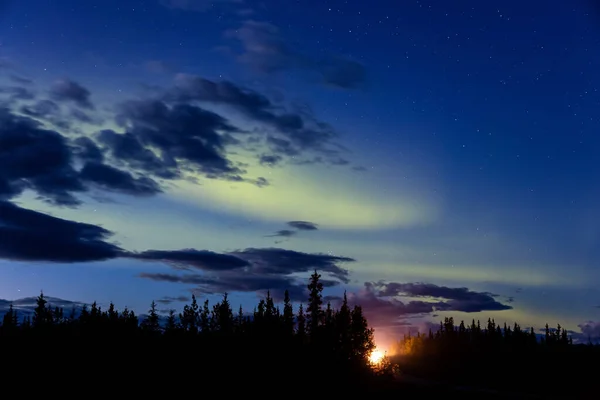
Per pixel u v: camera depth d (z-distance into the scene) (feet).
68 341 194.49
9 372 172.55
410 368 382.63
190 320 224.74
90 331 201.57
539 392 258.16
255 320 211.41
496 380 304.91
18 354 183.52
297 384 183.52
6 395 158.51
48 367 177.47
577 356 337.52
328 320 205.98
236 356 193.88
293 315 212.64
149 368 183.62
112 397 162.91
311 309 210.18
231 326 222.48
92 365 181.88
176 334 205.05
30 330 202.18
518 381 296.30
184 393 168.04
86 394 163.84
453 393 219.20
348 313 209.05
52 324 207.62
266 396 172.35
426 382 280.92
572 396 241.55
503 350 385.29
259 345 199.41
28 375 171.63
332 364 194.70
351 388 190.39
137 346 196.95
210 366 187.52
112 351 191.31
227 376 182.70
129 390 168.45
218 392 171.01
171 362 188.34
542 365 330.95
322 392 182.80
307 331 208.03
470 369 348.38
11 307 217.77
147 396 164.25
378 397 187.73
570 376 295.89
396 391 198.59
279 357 193.57
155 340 204.85
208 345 201.36
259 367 188.03
